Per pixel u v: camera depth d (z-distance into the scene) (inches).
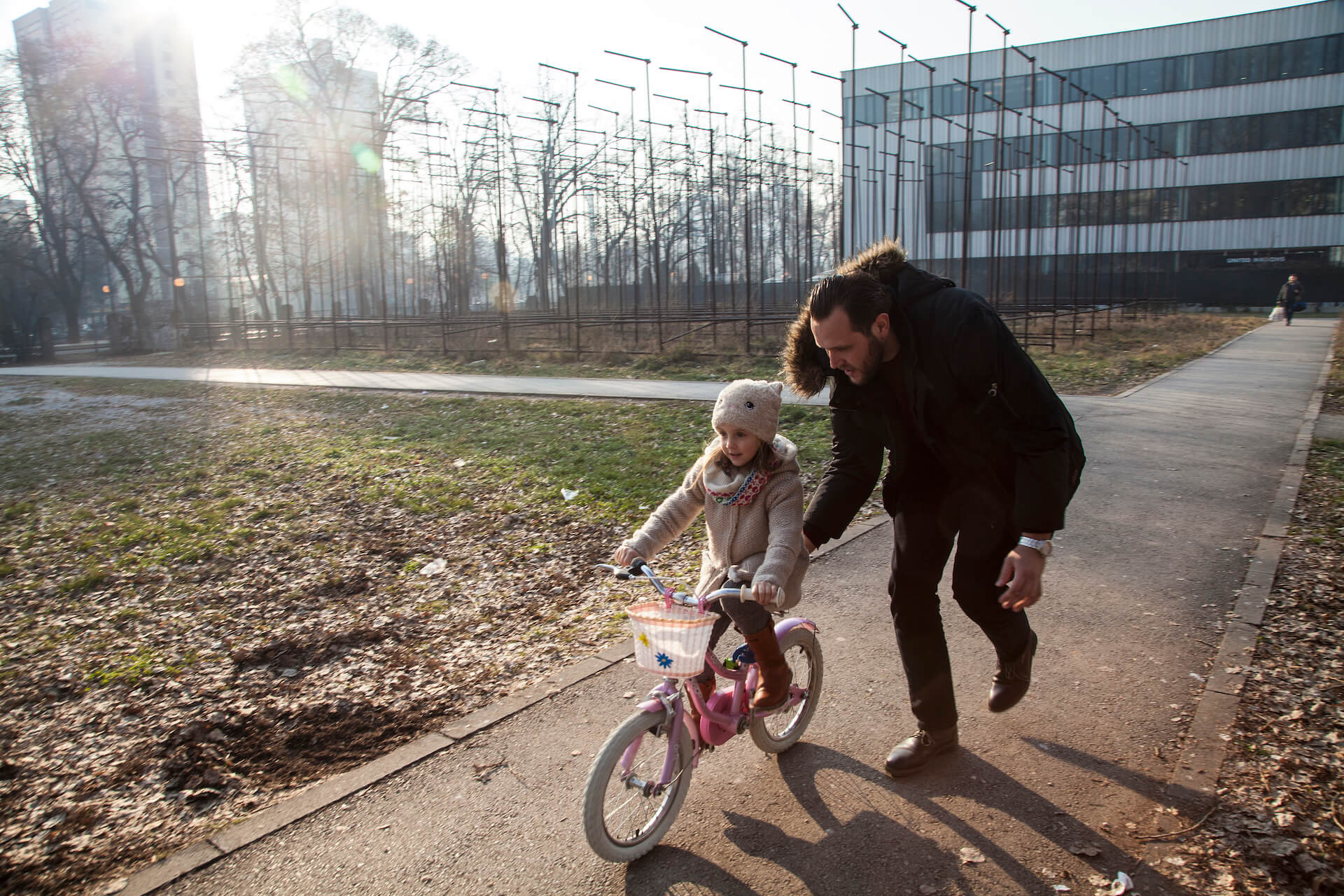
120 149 1515.7
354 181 1429.6
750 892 94.2
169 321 1427.2
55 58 1321.4
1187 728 123.1
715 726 108.2
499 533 256.5
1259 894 87.3
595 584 207.6
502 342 998.4
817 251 2149.4
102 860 108.8
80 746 141.6
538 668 160.4
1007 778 113.0
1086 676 141.6
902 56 714.8
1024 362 92.8
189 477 360.8
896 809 108.0
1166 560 198.5
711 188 874.1
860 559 209.3
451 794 117.0
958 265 1867.6
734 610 101.1
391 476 338.3
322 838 108.3
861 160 1926.7
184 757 135.2
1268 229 1662.2
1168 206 1743.4
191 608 207.3
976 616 108.0
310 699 154.3
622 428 408.5
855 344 96.1
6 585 233.8
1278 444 327.6
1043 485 91.4
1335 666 138.1
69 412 623.8
